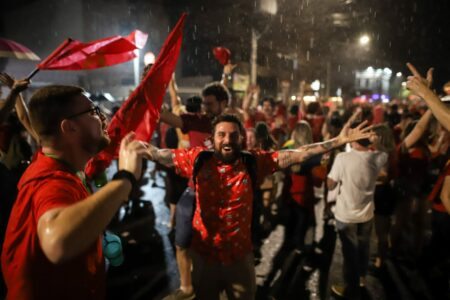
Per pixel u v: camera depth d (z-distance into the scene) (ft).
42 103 4.02
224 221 7.56
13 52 11.35
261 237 16.65
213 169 7.57
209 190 7.57
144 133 6.54
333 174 11.00
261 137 16.30
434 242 12.17
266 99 32.19
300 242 14.61
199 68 83.05
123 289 12.06
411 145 13.65
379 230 13.15
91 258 4.27
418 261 13.23
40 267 3.76
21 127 12.55
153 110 6.54
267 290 12.19
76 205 3.25
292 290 12.21
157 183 26.22
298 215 14.52
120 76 63.67
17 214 3.84
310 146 7.97
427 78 8.10
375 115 35.24
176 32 6.58
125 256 14.43
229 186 7.51
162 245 15.46
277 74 97.66
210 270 7.82
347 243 10.94
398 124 22.52
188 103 13.52
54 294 3.86
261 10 68.18
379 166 10.65
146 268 13.47
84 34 61.00
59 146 4.15
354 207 10.73
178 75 80.43
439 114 6.48
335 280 12.84
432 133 15.85
